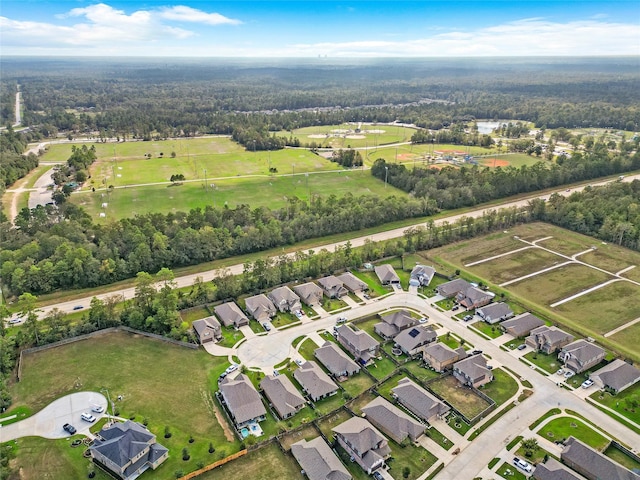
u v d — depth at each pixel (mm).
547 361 103562
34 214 172625
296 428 83750
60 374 96688
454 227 171500
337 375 98000
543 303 126688
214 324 111125
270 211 182125
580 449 76312
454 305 125250
